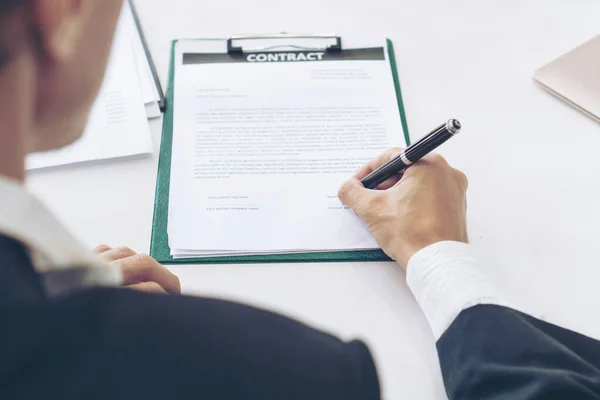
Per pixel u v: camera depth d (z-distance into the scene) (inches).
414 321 21.3
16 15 8.0
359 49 29.6
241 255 22.9
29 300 8.3
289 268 22.6
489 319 18.2
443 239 21.5
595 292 22.3
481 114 27.8
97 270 10.1
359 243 23.1
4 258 8.4
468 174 25.7
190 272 22.5
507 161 26.1
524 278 22.6
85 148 25.5
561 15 32.1
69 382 8.2
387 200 22.8
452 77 29.2
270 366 9.7
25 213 8.7
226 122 26.6
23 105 8.8
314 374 10.0
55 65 9.0
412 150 22.5
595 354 18.3
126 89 27.5
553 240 23.7
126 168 25.4
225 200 24.2
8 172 8.9
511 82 29.1
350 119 26.9
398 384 19.9
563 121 27.6
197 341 9.4
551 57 30.1
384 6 32.3
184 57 29.0
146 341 9.0
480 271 19.9
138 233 23.5
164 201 24.2
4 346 7.9
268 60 28.9
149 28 30.7
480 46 30.6
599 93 27.9
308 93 27.7
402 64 29.6
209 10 31.6
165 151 25.7
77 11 8.8
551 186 25.4
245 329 10.0
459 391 17.6
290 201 24.2
